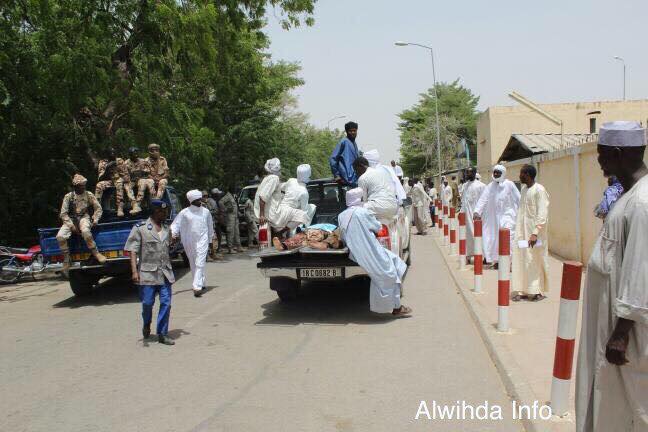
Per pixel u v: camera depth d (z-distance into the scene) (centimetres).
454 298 900
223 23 1662
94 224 987
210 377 554
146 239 688
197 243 998
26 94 1392
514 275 820
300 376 547
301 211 883
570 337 408
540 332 635
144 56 1669
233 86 1973
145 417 459
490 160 2866
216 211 1630
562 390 411
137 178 1112
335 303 893
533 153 1775
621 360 271
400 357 597
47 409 486
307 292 994
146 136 1511
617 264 278
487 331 645
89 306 965
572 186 1134
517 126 2830
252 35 2236
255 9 1745
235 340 691
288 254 768
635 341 272
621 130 278
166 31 1453
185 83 2059
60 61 1304
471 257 1222
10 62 1299
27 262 1288
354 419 442
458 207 2662
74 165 1612
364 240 737
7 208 1587
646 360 269
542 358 545
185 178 2189
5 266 1254
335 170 972
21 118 1416
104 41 1416
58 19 1378
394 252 854
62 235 972
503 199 1086
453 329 708
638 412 275
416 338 671
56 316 890
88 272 1001
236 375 557
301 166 894
